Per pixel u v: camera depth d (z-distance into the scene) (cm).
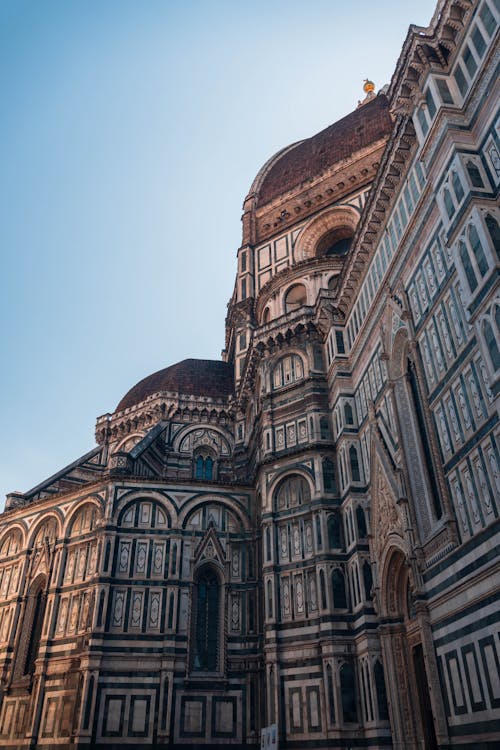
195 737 3669
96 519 4403
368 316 3731
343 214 5478
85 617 4041
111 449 5994
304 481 4006
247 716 3769
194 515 4381
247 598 4153
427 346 2850
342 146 5997
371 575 3369
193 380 6212
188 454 5631
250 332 5725
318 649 3466
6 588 4647
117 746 3584
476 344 2400
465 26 2642
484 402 2319
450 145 2511
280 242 5825
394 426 3216
